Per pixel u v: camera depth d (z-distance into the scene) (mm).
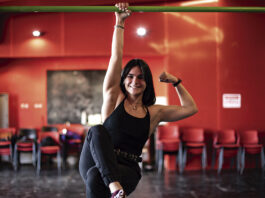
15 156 8305
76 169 8406
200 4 8406
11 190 6285
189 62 8586
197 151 8156
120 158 2014
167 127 8266
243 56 8672
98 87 9766
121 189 1674
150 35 8555
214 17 8617
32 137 8898
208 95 8586
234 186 6512
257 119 8680
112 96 2127
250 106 8664
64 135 8844
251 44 8695
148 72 2189
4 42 8617
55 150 8055
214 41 8625
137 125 2080
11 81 9656
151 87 2219
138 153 2104
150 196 5793
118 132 2041
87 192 1806
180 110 2326
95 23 8578
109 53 8578
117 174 1719
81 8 2229
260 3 8422
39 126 9680
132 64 2184
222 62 8625
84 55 8602
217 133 8281
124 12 2166
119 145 2039
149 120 2150
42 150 7992
